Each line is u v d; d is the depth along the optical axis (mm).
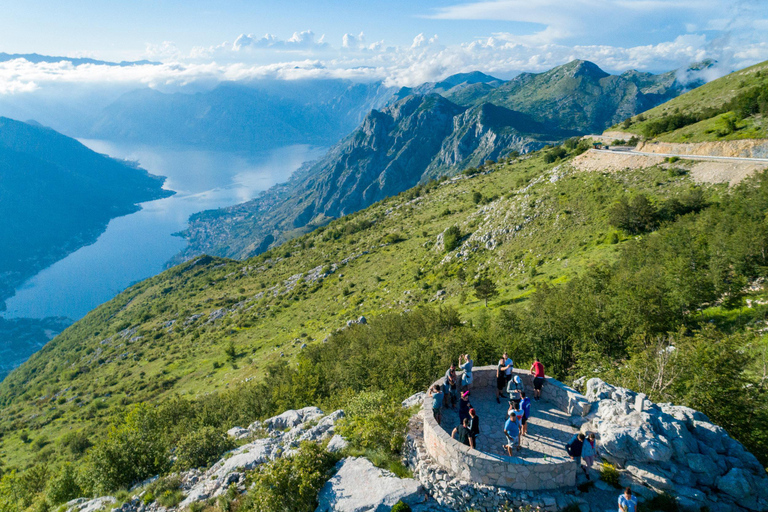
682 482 13172
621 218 73125
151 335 165250
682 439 14281
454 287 93250
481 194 149375
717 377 21750
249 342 123812
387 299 106625
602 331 37375
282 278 175375
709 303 40438
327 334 97688
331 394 47531
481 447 14430
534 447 14234
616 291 42875
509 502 12750
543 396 17328
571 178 98312
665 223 66938
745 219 51375
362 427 19672
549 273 74188
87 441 90562
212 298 187750
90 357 171875
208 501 20594
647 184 80750
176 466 26672
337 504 14711
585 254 73625
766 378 25094
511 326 48500
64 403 128125
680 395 22672
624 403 15656
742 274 41375
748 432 20438
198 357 127375
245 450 24812
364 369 48625
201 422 45750
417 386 38906
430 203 176000
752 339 32562
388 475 15453
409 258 127500
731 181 69188
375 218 199875
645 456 13719
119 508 22547
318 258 175375
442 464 14469
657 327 36906
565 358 41062
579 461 13688
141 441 30484
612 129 158375
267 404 52406
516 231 95938
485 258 96750
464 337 43469
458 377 17672
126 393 118375
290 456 18156
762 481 13250
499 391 17516
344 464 17078
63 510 25172
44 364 199625
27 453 97750
